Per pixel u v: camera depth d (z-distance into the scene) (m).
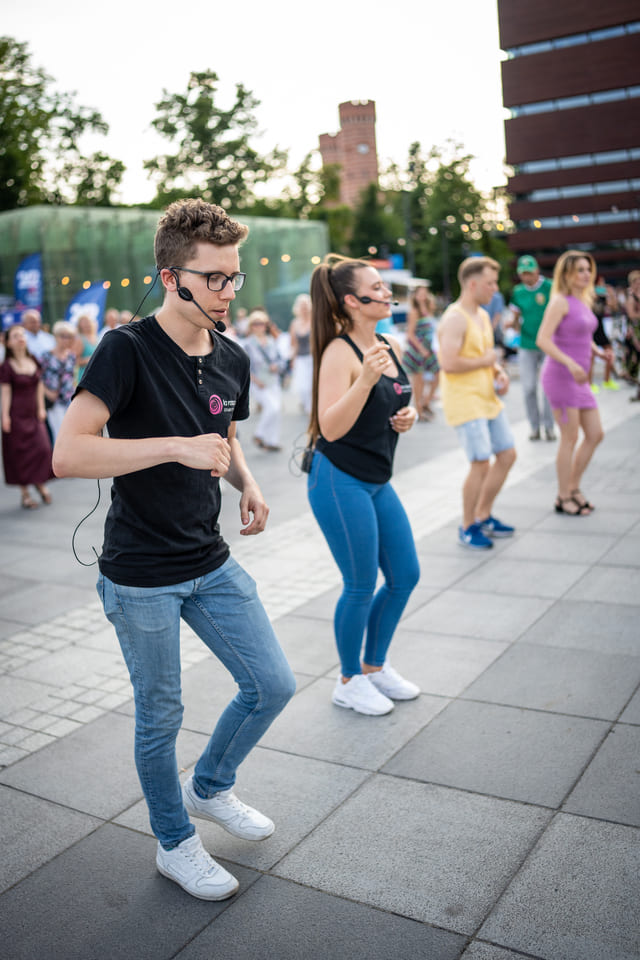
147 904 2.40
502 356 16.89
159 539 2.28
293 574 5.40
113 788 3.04
